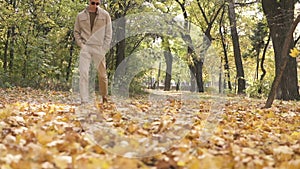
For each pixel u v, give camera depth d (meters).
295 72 16.48
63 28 22.00
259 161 3.57
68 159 3.41
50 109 7.12
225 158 3.64
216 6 25.81
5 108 7.12
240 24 33.91
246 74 46.94
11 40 19.22
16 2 19.45
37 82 18.52
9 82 17.78
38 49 18.88
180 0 27.70
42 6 19.61
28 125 5.38
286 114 8.23
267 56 41.22
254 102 12.16
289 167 3.51
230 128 5.66
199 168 3.27
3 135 4.52
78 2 21.64
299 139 5.00
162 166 3.43
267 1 16.02
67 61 23.25
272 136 5.21
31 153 3.50
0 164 3.20
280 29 15.81
